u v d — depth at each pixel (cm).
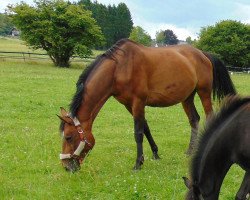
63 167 868
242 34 5381
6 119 1406
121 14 8881
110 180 812
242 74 4409
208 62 1043
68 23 4122
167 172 875
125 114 1628
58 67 4041
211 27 5484
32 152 1006
